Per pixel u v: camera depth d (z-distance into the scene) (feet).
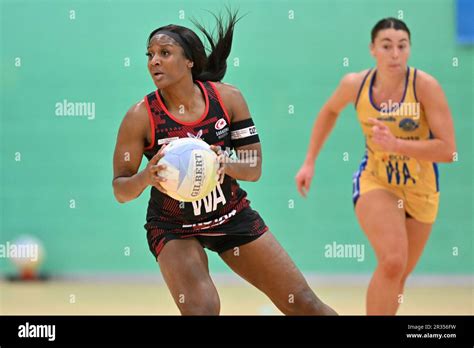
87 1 100.42
